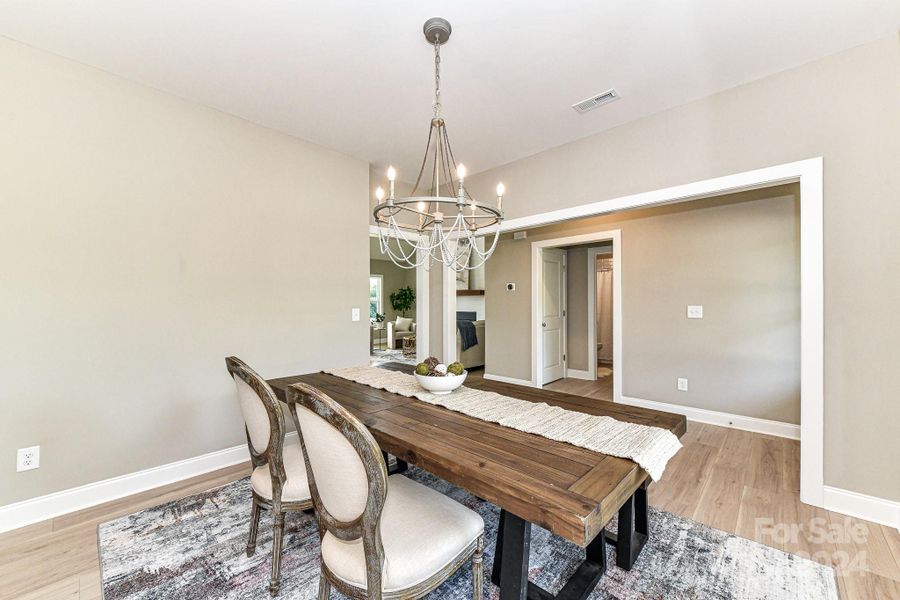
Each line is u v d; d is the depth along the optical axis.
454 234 4.47
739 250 3.52
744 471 2.64
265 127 2.97
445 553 1.20
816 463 2.18
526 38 1.99
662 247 3.97
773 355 3.36
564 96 2.55
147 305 2.44
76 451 2.20
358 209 3.62
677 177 2.67
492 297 5.55
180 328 2.57
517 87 2.44
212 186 2.71
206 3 1.75
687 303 3.81
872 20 1.86
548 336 5.40
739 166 2.42
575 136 3.14
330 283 3.39
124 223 2.36
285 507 1.57
